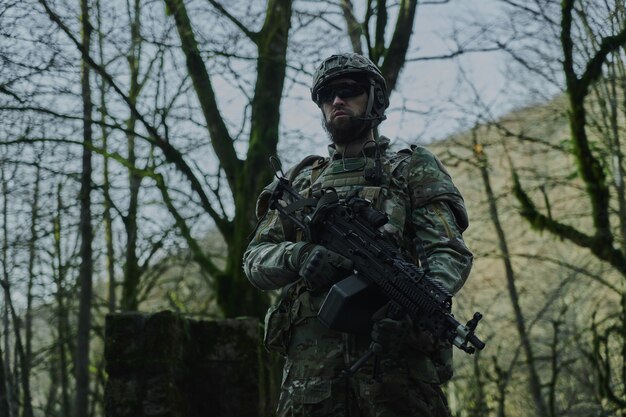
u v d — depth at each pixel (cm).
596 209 1097
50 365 1459
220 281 1020
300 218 333
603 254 1098
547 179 1195
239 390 494
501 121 1280
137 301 1312
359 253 307
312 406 311
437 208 321
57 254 1245
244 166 1051
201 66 1086
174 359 471
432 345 308
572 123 1071
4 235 1102
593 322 1077
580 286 1510
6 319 988
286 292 328
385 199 324
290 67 1038
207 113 1088
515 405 1458
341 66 336
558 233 1152
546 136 1281
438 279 304
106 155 1071
